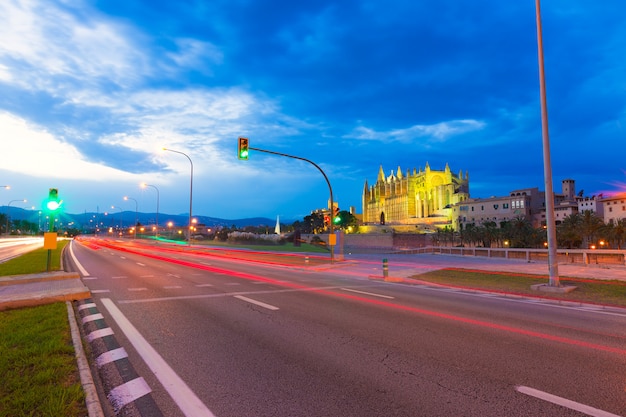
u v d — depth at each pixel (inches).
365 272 864.9
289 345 254.7
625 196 3353.8
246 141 887.1
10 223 6510.8
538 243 3243.1
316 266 1007.0
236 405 164.4
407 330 298.4
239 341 264.4
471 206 5012.3
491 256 1401.3
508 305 428.1
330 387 183.6
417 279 684.7
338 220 1091.3
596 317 361.7
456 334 287.0
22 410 145.0
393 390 179.9
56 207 728.3
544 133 559.2
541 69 569.0
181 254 1601.9
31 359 202.2
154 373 202.5
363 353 237.8
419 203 7667.3
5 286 536.4
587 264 928.3
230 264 1063.0
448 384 187.5
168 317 343.9
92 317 342.0
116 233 7391.7
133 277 689.6
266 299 448.8
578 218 3088.1
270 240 3275.1
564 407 161.6
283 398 171.3
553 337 280.7
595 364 218.7
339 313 366.0
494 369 209.3
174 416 154.9
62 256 1305.4
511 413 156.3
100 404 160.1
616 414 155.2
